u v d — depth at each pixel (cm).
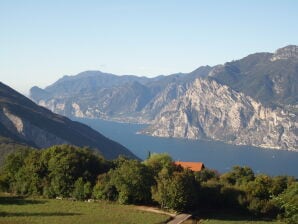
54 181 12481
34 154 13412
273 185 12962
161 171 12231
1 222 8800
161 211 10988
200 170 15612
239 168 15600
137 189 11725
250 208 12119
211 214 11794
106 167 13800
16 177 13162
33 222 8975
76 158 12912
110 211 10531
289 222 6450
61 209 10588
